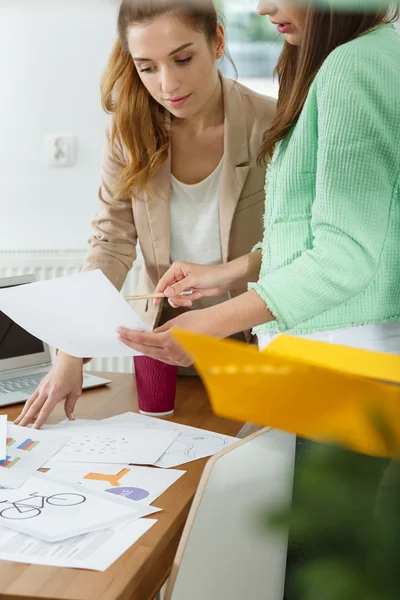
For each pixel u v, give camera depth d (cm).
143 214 170
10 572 87
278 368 31
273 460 86
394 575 26
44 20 298
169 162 166
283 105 121
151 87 149
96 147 306
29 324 126
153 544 95
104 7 291
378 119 98
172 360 117
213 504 86
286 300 100
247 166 167
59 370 145
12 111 305
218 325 107
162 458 128
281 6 109
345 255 98
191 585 86
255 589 90
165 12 138
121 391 169
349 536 26
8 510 104
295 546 30
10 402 157
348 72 99
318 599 26
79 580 85
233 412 33
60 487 112
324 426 32
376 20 106
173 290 140
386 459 30
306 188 115
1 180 311
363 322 109
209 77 148
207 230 170
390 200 102
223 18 147
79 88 302
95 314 116
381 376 41
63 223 312
